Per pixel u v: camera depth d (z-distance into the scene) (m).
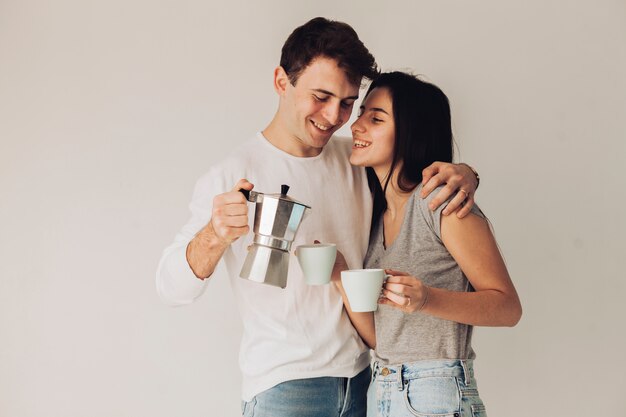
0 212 2.29
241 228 1.36
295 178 1.71
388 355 1.60
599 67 2.36
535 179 2.36
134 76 2.31
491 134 2.36
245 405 1.74
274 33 2.34
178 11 2.32
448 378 1.51
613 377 2.36
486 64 2.36
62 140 2.30
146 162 2.32
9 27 2.30
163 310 2.31
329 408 1.69
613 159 2.36
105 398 2.31
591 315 2.36
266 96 2.34
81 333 2.30
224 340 2.31
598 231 2.36
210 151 2.33
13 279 2.29
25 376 2.30
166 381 2.31
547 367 2.36
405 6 2.35
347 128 2.33
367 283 1.37
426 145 1.66
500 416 2.35
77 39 2.31
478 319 1.45
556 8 2.36
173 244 1.62
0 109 2.29
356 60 1.58
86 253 2.31
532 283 2.36
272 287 1.68
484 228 1.54
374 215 1.81
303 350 1.67
